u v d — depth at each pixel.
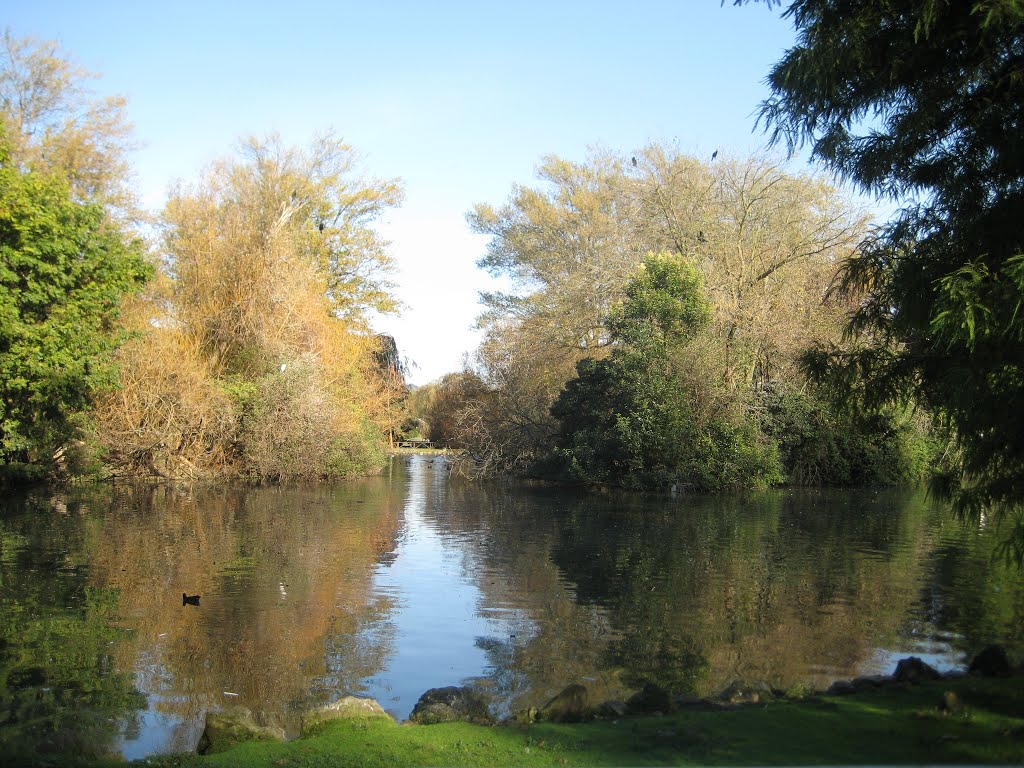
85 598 12.47
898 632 10.62
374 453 39.78
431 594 12.98
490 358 41.47
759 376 35.41
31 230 20.64
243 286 36.38
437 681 8.97
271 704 8.23
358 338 46.16
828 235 34.78
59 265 21.17
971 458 7.12
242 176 40.56
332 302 44.69
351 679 9.02
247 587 13.39
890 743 5.78
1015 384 6.41
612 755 5.68
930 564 15.41
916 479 34.31
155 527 20.31
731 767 5.36
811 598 12.59
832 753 5.59
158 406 32.66
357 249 48.44
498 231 52.06
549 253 47.69
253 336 35.94
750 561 15.80
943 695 6.90
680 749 5.77
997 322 5.95
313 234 46.12
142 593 12.85
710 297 34.25
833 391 8.05
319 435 34.44
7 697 8.25
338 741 6.18
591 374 33.94
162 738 7.28
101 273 22.77
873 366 7.79
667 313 32.00
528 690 8.65
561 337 40.47
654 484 30.81
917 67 6.91
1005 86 6.66
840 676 8.91
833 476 33.84
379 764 5.61
